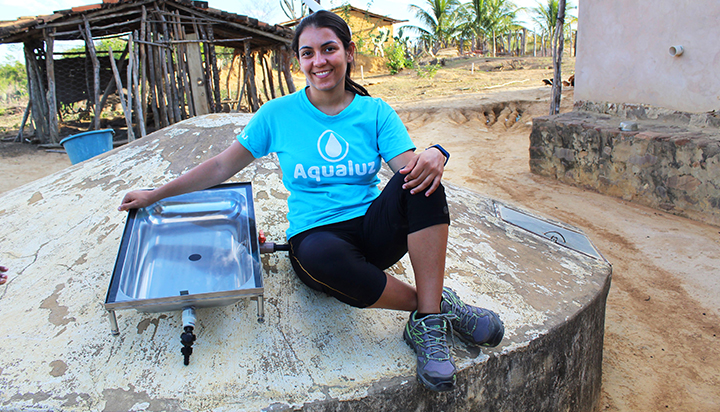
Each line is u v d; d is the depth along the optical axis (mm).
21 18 9383
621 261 4059
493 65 23203
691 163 4805
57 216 2393
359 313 1787
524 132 9586
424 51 31125
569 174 6305
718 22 4887
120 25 9570
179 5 9859
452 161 7641
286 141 1629
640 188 5402
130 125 9555
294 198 1693
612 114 6422
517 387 1707
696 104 5270
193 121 3322
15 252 2137
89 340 1609
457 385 1554
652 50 5691
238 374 1490
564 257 2502
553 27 32531
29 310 1768
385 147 1632
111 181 2672
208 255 1732
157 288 1579
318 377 1496
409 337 1543
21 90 19641
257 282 1511
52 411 1348
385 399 1457
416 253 1457
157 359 1539
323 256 1430
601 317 2197
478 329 1566
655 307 3350
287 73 12672
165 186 1688
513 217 2975
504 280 2139
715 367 2699
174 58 10602
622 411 2346
